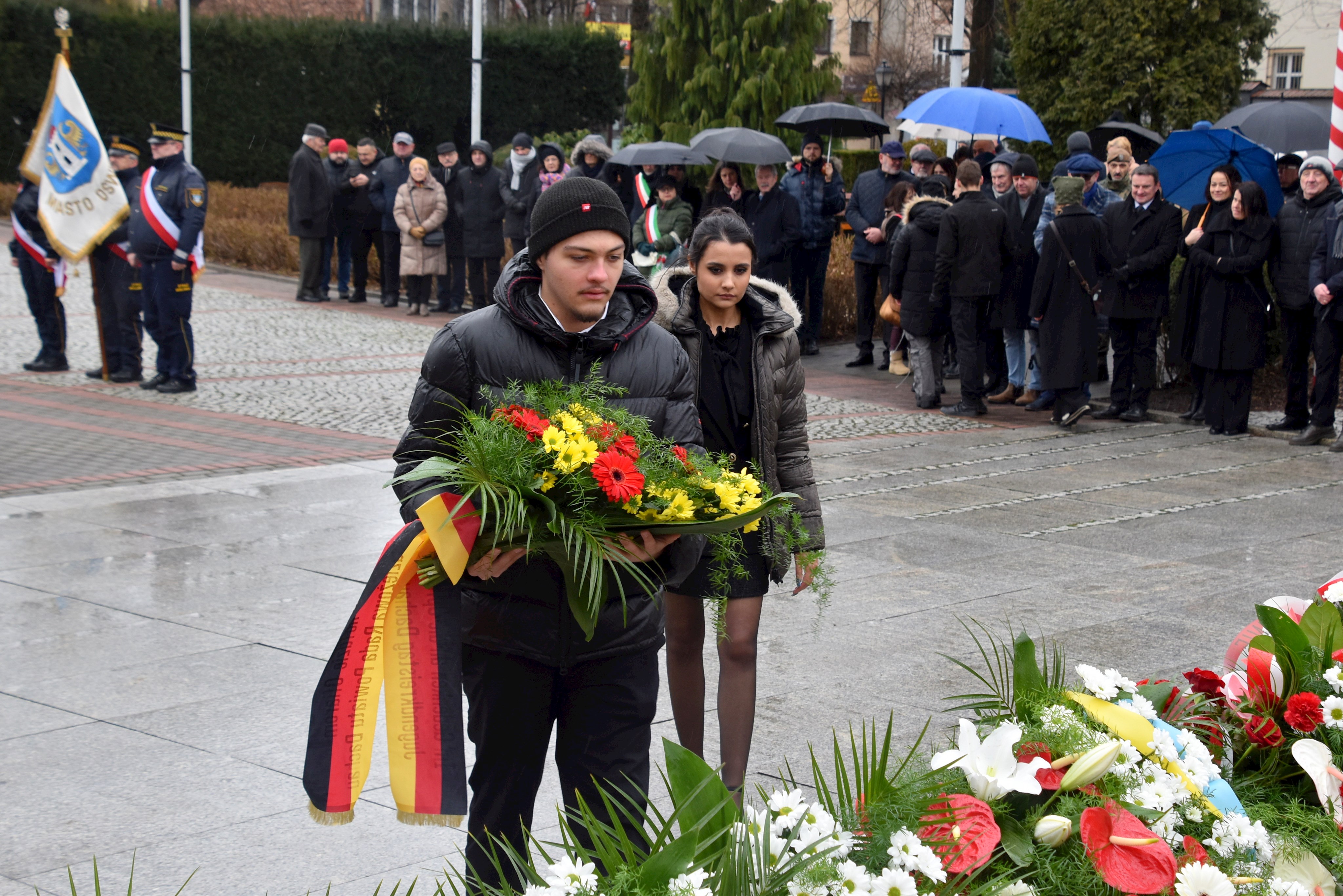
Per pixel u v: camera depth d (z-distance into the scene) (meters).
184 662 4.95
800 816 2.28
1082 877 2.30
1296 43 29.66
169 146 10.91
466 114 33.44
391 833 3.64
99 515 7.23
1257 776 2.96
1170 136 11.54
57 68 11.23
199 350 13.56
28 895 3.26
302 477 8.27
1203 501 8.03
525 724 2.78
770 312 3.76
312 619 5.47
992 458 9.39
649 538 2.55
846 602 5.86
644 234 14.16
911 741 4.27
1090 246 10.26
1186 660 5.11
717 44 20.02
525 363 2.72
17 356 13.13
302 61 31.86
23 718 4.39
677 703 3.88
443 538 2.41
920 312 11.32
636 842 2.75
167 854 3.49
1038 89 18.23
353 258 17.70
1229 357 10.09
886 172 13.62
